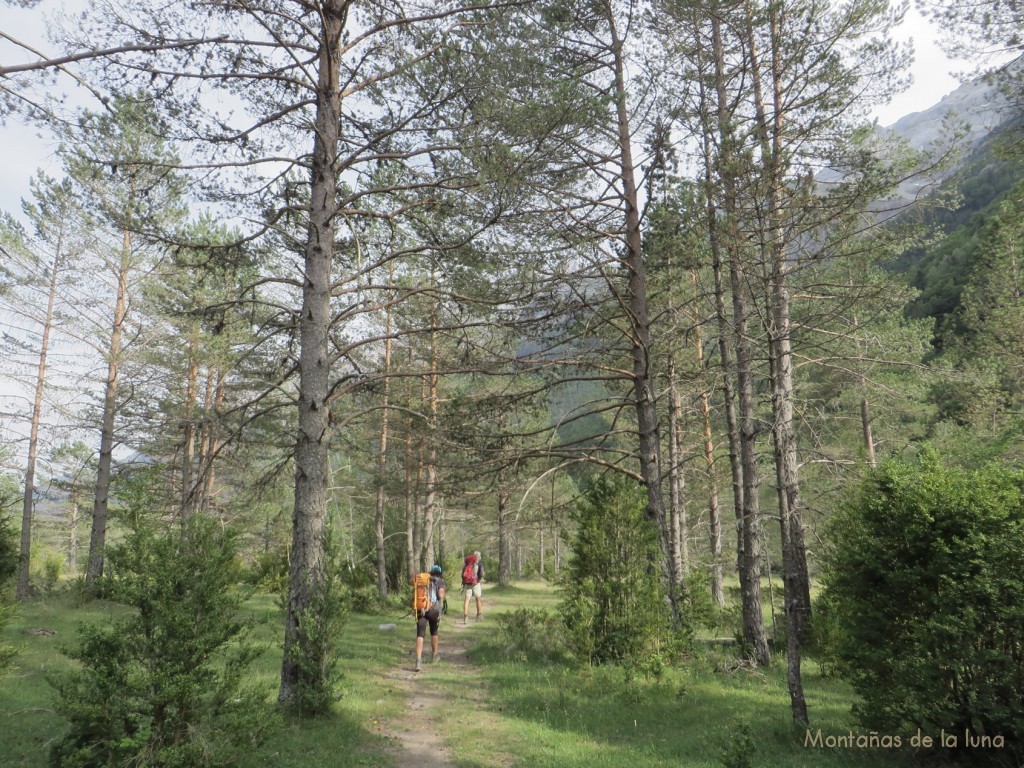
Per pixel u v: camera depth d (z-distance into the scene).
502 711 7.99
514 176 8.41
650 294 13.78
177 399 19.50
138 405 19.20
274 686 5.78
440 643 13.52
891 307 11.82
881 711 6.26
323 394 8.25
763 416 11.45
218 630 5.12
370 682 9.33
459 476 12.05
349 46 8.77
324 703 7.12
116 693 4.63
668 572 11.04
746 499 11.49
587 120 9.95
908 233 10.84
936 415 21.23
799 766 5.93
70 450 20.94
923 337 18.11
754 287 8.88
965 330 24.25
